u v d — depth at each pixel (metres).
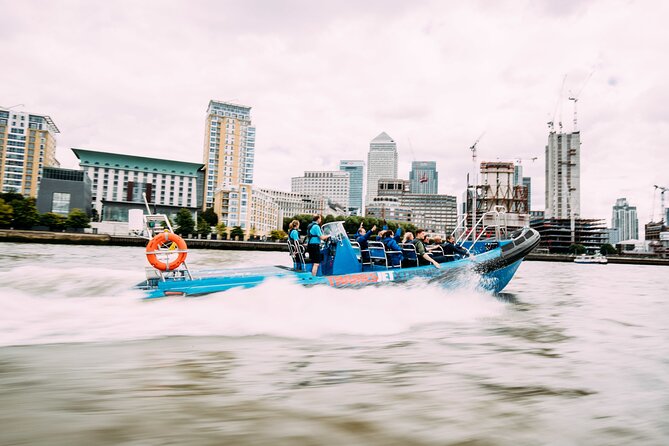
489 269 8.55
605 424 2.66
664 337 5.34
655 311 7.73
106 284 7.16
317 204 173.62
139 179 133.25
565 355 4.35
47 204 92.00
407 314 6.53
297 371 3.54
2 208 73.75
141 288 6.44
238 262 23.66
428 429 2.49
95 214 116.25
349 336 5.02
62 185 93.44
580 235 126.62
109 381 3.08
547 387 3.32
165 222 6.79
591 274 24.45
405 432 2.44
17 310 5.34
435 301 7.59
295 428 2.42
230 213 113.62
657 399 3.11
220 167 146.38
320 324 5.51
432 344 4.73
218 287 6.46
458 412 2.76
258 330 5.05
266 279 6.81
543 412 2.81
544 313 7.26
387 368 3.72
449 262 8.22
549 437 2.46
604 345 4.84
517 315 6.97
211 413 2.57
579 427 2.60
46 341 4.21
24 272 7.90
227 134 147.25
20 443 2.09
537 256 81.19
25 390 2.83
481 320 6.39
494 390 3.22
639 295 10.96
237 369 3.51
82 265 15.36
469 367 3.82
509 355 4.31
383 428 2.48
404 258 8.30
